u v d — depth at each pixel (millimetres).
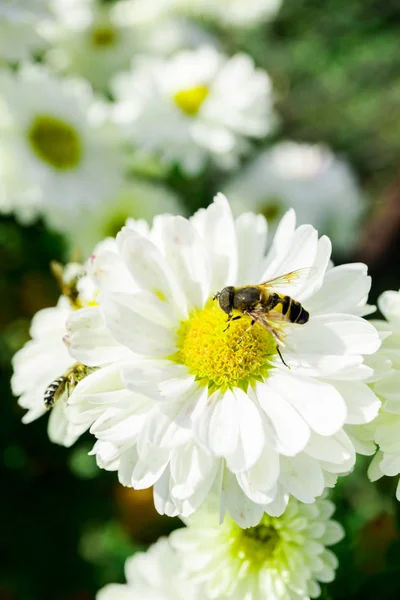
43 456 200
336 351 125
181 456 123
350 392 123
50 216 201
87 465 200
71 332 128
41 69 204
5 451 198
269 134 337
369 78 408
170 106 216
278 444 122
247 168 268
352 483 185
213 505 132
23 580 197
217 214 136
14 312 215
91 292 144
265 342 134
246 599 131
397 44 416
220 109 220
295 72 412
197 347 134
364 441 125
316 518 131
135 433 122
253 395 130
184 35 257
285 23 429
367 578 140
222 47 319
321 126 393
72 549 201
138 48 245
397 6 431
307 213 254
